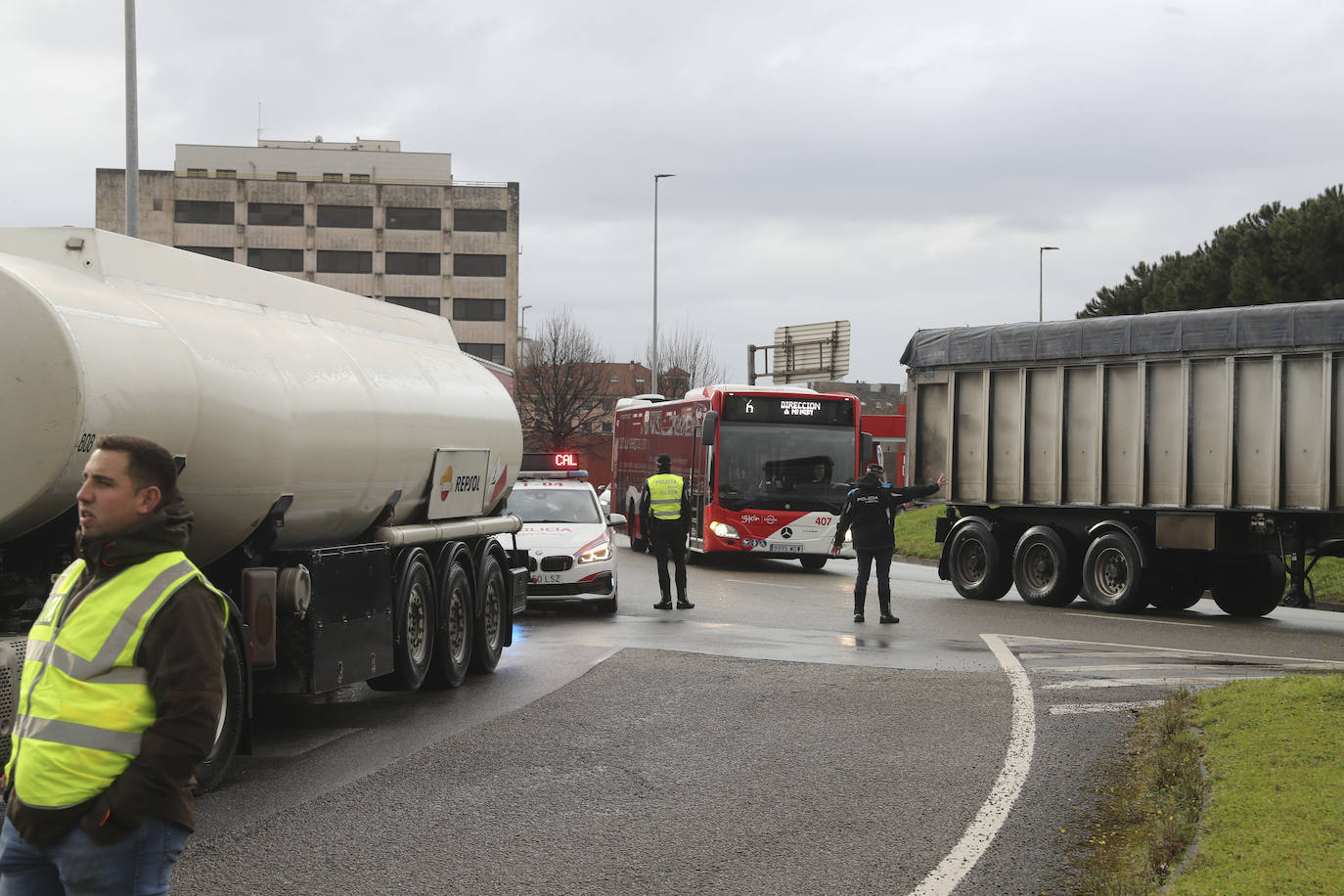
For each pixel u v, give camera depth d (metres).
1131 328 17.91
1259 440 16.58
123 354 7.04
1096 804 7.31
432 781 7.84
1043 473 19.06
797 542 24.97
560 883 5.87
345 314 10.88
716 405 25.23
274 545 9.02
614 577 17.50
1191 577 18.53
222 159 91.81
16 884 3.62
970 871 6.06
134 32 23.77
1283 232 36.91
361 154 93.12
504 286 91.88
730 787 7.68
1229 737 8.17
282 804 7.25
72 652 3.55
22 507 6.57
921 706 10.32
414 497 11.16
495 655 12.57
